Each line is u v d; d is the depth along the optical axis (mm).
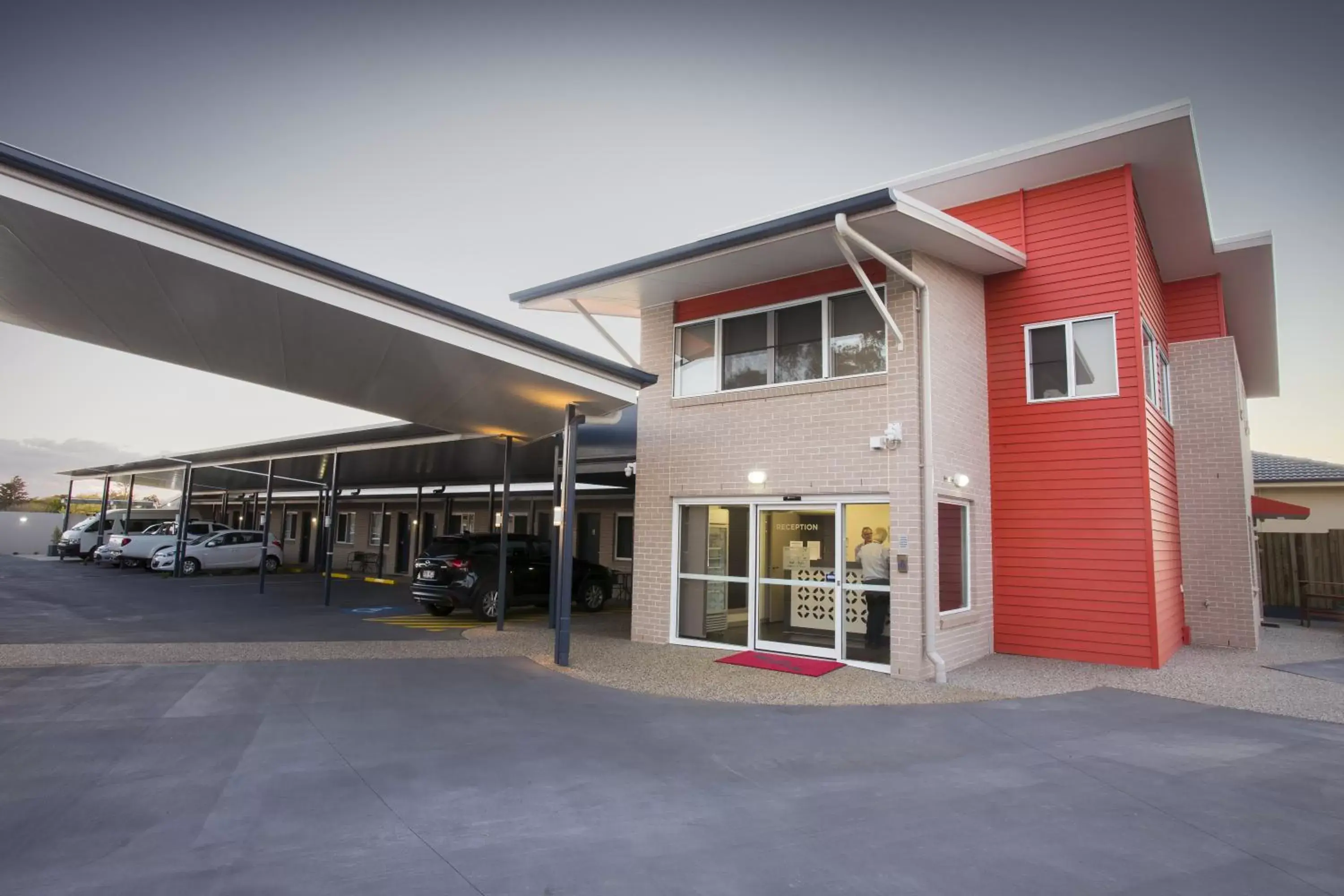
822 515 10344
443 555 14773
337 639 11727
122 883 3557
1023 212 11359
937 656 9047
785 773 5527
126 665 8969
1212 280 13523
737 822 4543
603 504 22062
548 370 9375
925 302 9734
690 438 11594
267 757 5605
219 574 26484
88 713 6695
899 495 9445
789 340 10883
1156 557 10336
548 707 7441
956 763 5805
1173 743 6418
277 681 8312
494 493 22781
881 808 4812
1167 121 9727
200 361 10516
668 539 11656
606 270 11039
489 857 3982
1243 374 19625
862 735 6617
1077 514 10586
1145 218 11672
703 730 6715
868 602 9789
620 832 4355
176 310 8250
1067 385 10828
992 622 11000
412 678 8656
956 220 9414
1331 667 10258
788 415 10602
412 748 5934
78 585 20672
